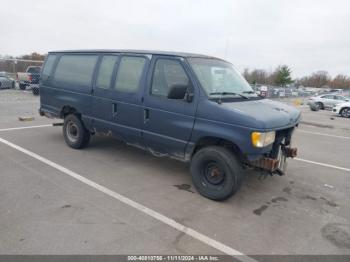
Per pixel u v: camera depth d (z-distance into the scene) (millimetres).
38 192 4191
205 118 4176
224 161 4074
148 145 5023
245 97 4672
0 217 3469
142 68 4918
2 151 5941
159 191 4520
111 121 5418
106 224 3469
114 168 5379
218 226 3623
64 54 6449
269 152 4266
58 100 6445
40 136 7340
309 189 5074
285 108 4867
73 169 5188
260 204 4340
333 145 8961
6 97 16328
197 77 4324
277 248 3260
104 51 5594
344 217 4105
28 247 2957
